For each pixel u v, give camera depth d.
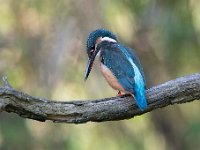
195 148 15.55
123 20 13.92
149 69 15.18
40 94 13.32
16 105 7.59
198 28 13.94
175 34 13.70
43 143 13.88
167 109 16.27
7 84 7.55
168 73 15.11
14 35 14.19
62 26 13.20
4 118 13.80
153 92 8.25
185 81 8.29
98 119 8.05
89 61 9.32
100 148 14.19
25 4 13.99
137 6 13.84
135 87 8.30
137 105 8.14
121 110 8.09
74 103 7.89
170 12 13.71
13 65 13.94
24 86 13.70
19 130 13.77
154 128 16.08
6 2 14.22
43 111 7.75
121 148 14.35
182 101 8.36
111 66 8.80
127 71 8.64
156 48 14.73
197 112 16.33
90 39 9.30
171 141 16.42
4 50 14.05
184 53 14.09
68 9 13.38
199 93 8.31
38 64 13.65
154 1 13.84
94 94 13.44
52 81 13.22
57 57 13.08
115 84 8.73
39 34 13.91
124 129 14.45
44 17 13.91
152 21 13.91
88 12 13.25
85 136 14.16
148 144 15.13
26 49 13.87
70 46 13.12
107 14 13.44
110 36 9.35
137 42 14.53
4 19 14.26
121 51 9.01
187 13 13.64
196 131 13.67
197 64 14.54
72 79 13.37
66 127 14.14
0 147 13.57
